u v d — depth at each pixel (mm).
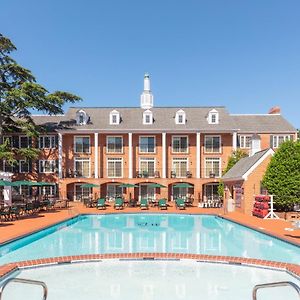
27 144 45594
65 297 9852
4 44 38844
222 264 13164
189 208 37000
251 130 46094
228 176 34625
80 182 43750
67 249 16625
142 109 48250
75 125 45094
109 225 25609
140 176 43750
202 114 47156
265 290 10391
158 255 13797
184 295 10070
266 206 26203
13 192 44656
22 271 12180
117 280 11359
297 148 26266
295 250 16297
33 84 38469
